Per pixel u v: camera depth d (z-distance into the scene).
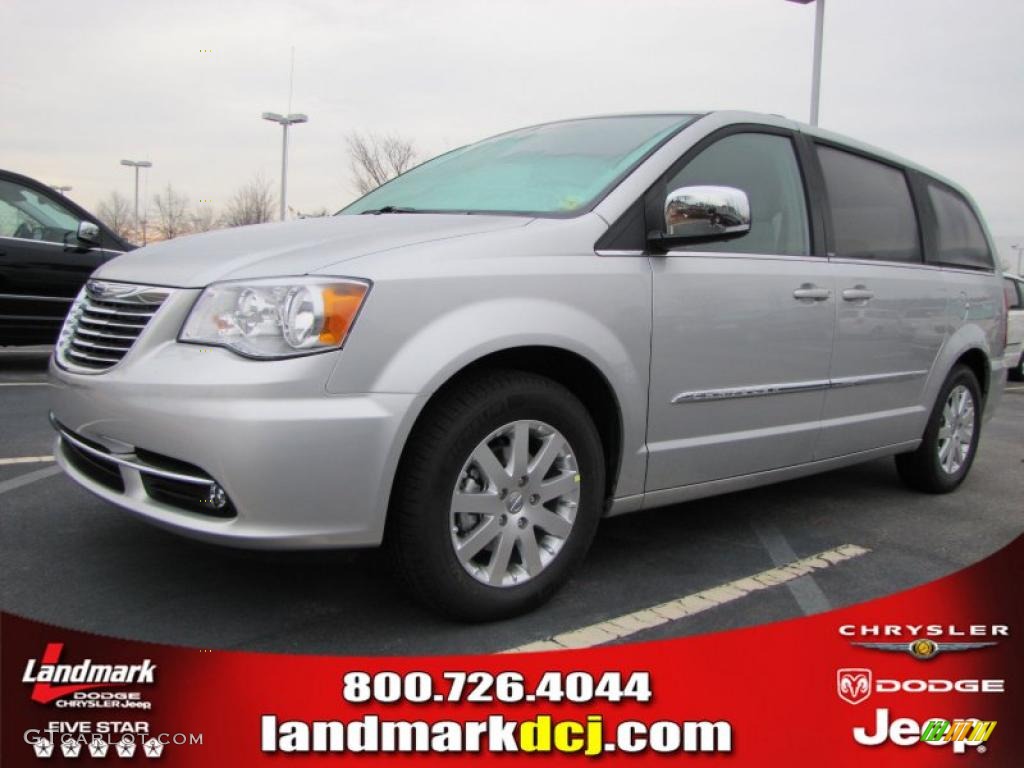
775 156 3.79
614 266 3.01
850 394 4.01
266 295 2.48
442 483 2.61
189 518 2.50
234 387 2.40
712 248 3.38
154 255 2.95
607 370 2.95
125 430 2.57
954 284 4.73
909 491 4.91
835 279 3.84
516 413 2.74
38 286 7.62
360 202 3.96
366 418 2.46
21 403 6.17
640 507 3.25
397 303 2.53
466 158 3.93
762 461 3.63
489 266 2.72
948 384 4.71
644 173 3.19
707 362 3.28
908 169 4.71
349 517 2.48
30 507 3.76
